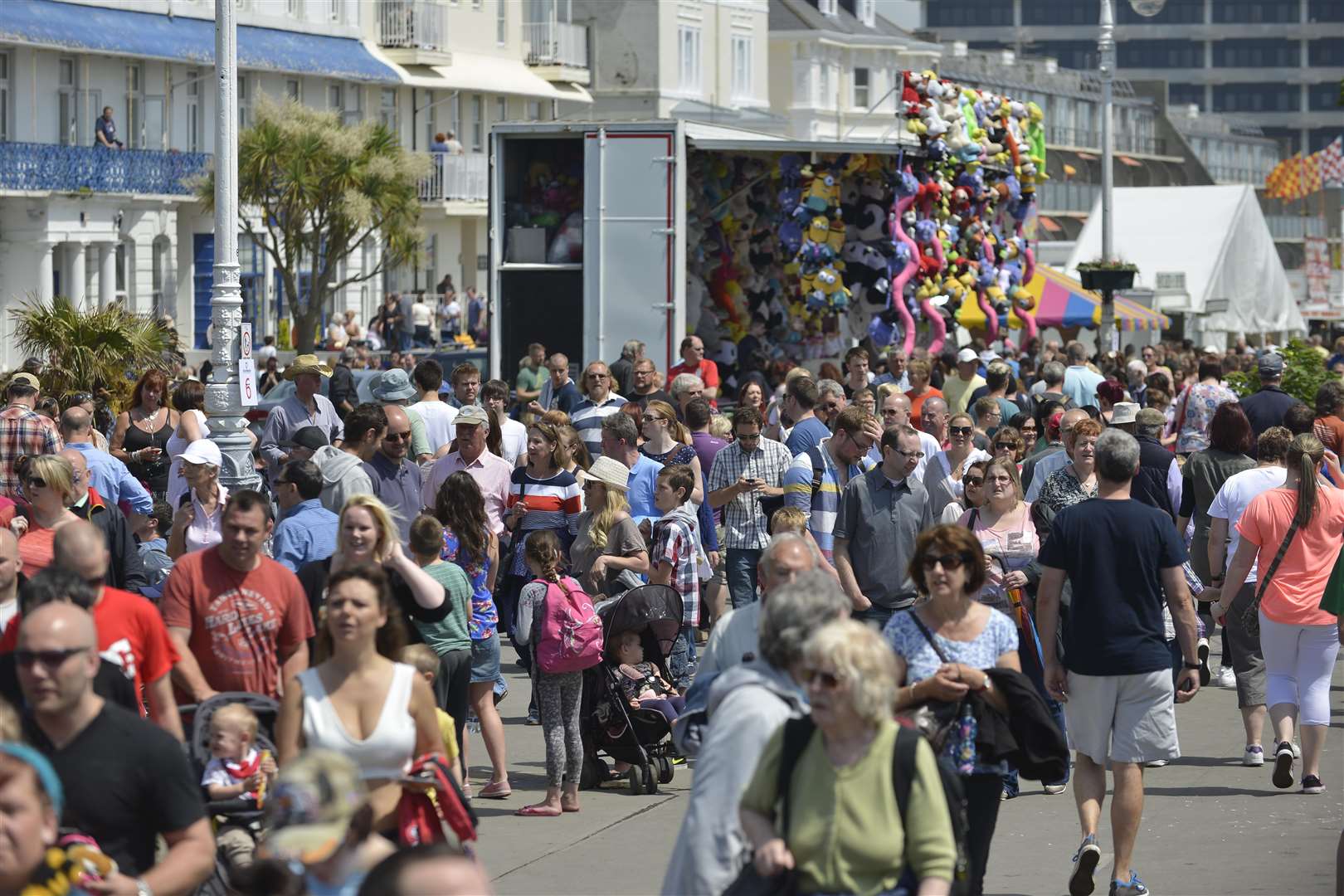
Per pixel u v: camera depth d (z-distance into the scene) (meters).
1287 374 74.88
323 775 14.06
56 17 123.31
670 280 58.09
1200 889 25.77
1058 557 25.44
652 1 179.75
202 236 138.75
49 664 16.56
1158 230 135.75
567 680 30.31
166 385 47.06
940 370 62.59
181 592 23.00
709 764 17.61
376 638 20.25
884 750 16.12
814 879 16.08
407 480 34.72
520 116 174.75
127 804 16.91
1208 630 40.78
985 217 75.44
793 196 66.00
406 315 139.38
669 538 34.00
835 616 17.27
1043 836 28.92
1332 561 31.09
